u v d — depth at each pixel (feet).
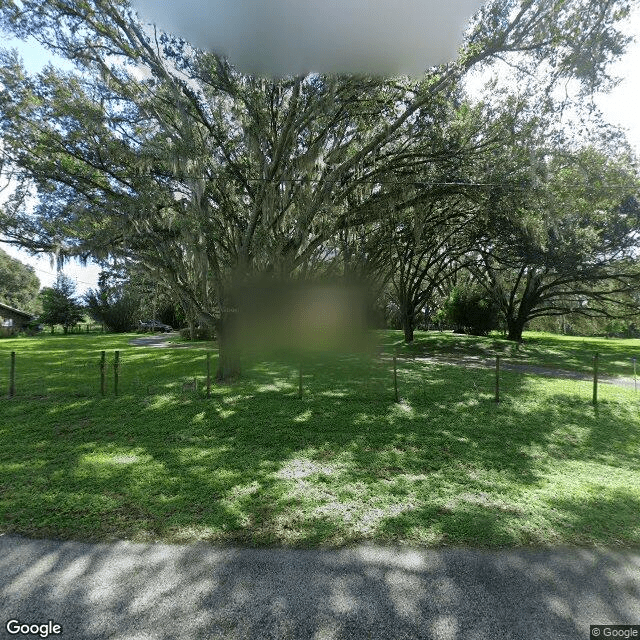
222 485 13.85
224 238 34.76
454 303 89.81
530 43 28.73
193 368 41.65
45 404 25.64
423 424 21.79
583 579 8.85
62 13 29.43
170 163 29.63
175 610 7.79
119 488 13.56
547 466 16.49
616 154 36.55
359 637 7.18
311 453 17.33
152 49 29.76
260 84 31.45
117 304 139.95
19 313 148.56
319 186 33.24
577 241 58.13
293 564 9.28
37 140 29.91
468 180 34.47
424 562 9.38
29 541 10.27
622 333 124.36
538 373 41.01
